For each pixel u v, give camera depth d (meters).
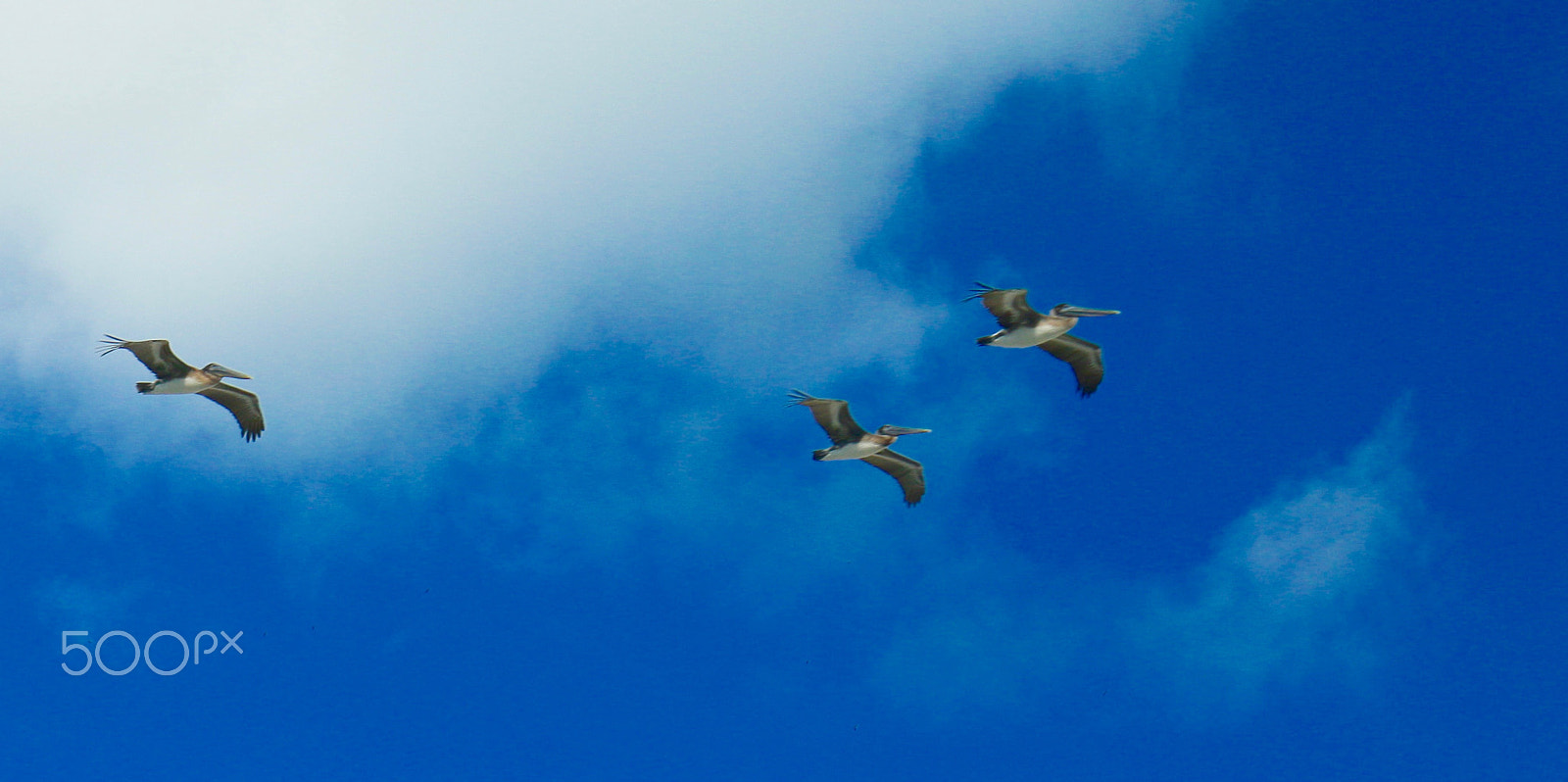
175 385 57.56
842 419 58.12
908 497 58.78
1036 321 56.31
